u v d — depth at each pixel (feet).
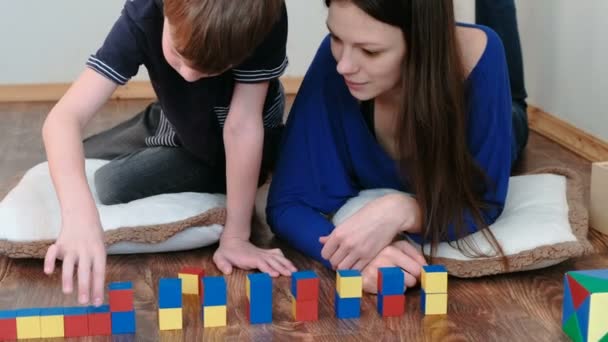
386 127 5.32
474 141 5.08
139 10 4.87
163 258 5.34
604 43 7.56
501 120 5.06
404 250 4.90
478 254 4.94
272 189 5.47
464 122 4.91
